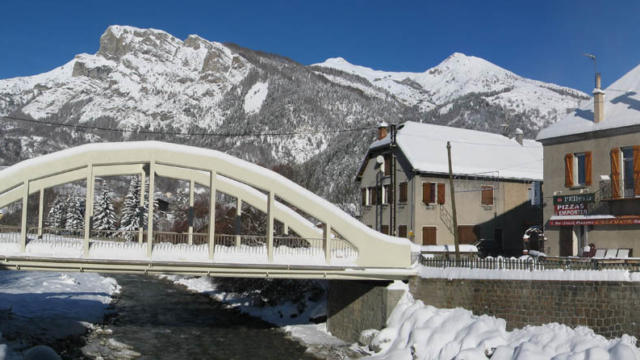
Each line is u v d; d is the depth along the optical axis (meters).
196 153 25.34
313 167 120.69
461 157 42.78
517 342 20.83
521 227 43.59
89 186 24.27
